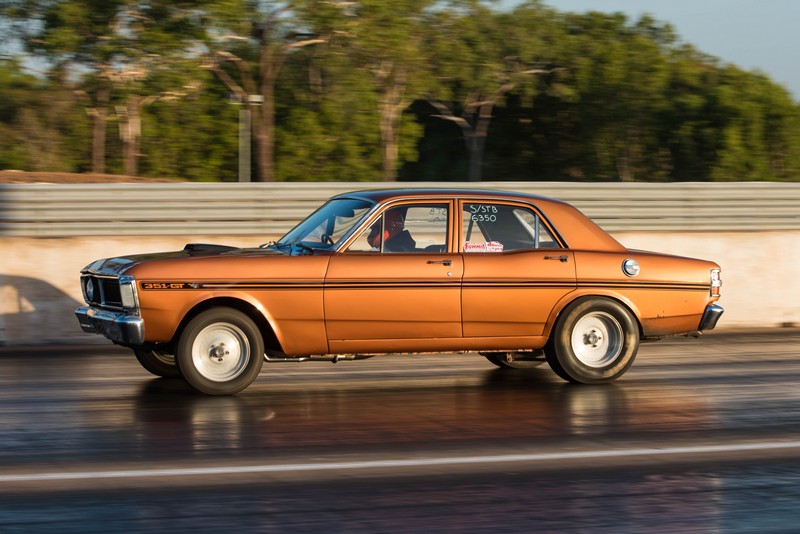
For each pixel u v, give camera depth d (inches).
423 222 360.8
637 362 438.0
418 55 2037.4
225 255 345.4
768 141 2444.6
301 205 570.9
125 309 337.1
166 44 1443.2
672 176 2628.0
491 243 365.7
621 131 2662.4
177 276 335.6
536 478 246.2
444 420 312.0
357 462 259.0
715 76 2586.1
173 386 366.3
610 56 2596.0
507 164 2962.6
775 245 574.6
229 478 243.0
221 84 1952.5
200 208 563.8
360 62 1893.5
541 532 205.6
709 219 611.5
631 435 294.5
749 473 253.8
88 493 229.6
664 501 228.8
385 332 350.9
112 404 332.5
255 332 344.5
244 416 314.7
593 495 232.7
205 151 1952.5
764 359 448.8
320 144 1927.9
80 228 556.1
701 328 385.1
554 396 353.7
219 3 1470.2
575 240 373.7
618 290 372.8
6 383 373.7
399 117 2170.3
